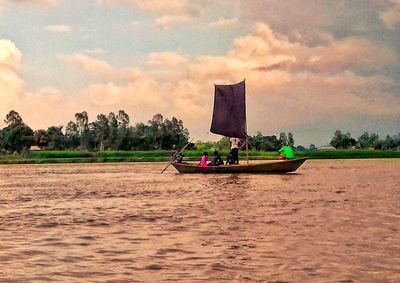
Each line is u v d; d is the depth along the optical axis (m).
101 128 183.12
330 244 16.14
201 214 24.55
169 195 35.56
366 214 23.78
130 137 176.50
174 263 13.89
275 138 166.25
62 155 143.50
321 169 84.19
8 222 22.52
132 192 38.78
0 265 13.80
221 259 14.27
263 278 12.23
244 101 59.44
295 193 36.28
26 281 12.16
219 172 59.25
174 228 20.09
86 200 33.00
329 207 27.03
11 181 55.62
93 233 19.16
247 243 16.55
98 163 134.00
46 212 26.41
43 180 57.03
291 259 14.10
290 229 19.30
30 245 16.72
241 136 59.84
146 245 16.53
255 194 35.56
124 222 22.14
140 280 12.22
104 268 13.41
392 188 41.25
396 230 18.80
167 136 177.38
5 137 166.00
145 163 130.00
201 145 136.12
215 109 59.09
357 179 54.19
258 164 58.44
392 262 13.62
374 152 182.62
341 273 12.55
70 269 13.32
